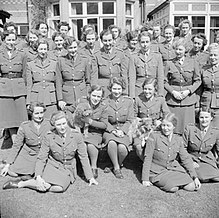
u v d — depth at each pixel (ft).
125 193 13.37
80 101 15.65
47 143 13.74
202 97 17.57
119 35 23.97
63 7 54.03
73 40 17.30
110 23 54.90
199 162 14.65
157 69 17.37
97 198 12.99
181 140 14.06
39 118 14.66
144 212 11.97
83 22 54.75
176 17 54.24
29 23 59.98
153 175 13.97
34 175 14.40
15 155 15.02
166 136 13.85
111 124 15.65
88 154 14.99
